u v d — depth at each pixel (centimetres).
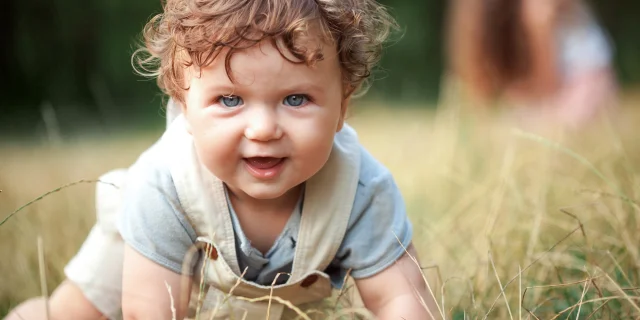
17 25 848
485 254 205
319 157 149
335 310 158
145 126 707
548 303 179
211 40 144
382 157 357
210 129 148
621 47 1031
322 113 148
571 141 318
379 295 167
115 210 191
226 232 164
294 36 143
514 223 221
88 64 864
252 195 150
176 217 165
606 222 222
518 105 440
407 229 171
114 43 862
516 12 449
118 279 192
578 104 420
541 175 259
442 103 383
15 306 203
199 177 164
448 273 208
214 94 146
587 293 176
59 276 215
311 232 164
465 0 480
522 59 446
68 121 767
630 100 667
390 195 170
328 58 149
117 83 864
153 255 163
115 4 857
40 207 281
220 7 147
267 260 167
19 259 226
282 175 149
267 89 143
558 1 434
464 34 471
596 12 1036
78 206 290
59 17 852
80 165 420
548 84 434
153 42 168
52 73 855
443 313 156
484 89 457
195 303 174
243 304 171
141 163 174
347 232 167
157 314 161
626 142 330
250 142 146
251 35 143
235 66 143
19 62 848
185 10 152
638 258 185
